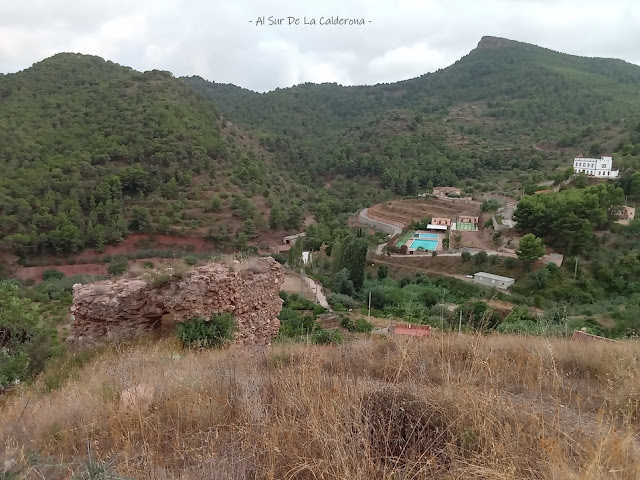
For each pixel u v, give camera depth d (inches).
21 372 314.8
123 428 146.8
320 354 230.4
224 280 372.2
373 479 103.7
